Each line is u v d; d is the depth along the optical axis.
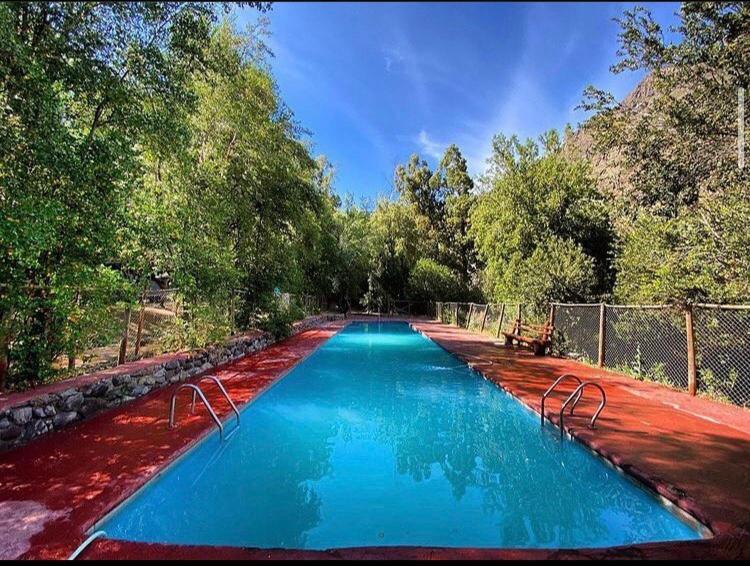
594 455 4.39
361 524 3.34
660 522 3.38
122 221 5.89
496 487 4.07
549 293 12.11
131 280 6.74
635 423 5.15
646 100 10.47
